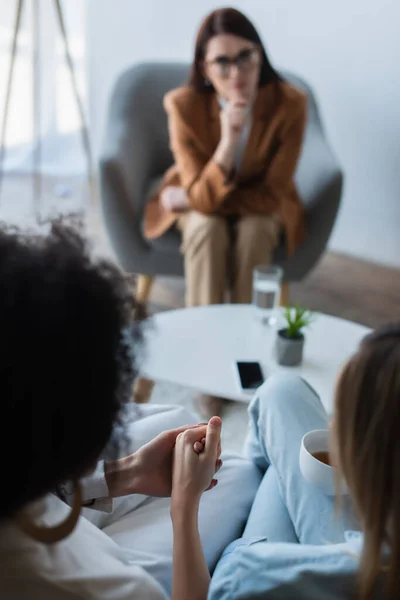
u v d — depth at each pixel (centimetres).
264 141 234
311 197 249
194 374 158
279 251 247
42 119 433
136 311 61
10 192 402
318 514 101
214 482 91
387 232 330
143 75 277
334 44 318
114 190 240
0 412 50
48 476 53
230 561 70
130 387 60
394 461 54
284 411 116
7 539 56
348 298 297
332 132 334
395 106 308
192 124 238
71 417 52
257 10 338
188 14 364
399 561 56
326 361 167
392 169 318
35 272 52
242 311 191
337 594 63
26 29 410
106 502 98
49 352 50
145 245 251
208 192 227
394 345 56
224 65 216
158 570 100
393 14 295
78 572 61
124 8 394
